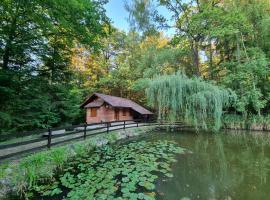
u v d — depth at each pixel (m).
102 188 4.77
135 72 26.41
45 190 4.77
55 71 11.40
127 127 14.98
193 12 20.48
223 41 20.38
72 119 16.72
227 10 18.78
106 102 20.12
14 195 4.55
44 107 10.85
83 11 8.05
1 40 9.14
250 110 17.69
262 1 18.25
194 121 13.50
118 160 7.29
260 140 12.02
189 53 21.27
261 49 18.75
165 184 5.27
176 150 9.14
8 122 8.91
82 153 8.20
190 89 13.59
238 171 6.44
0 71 8.46
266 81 18.31
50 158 6.33
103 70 28.33
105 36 9.91
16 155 6.05
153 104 14.38
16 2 7.56
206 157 8.11
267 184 5.35
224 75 19.77
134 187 4.86
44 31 9.25
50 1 6.89
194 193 4.78
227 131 15.87
